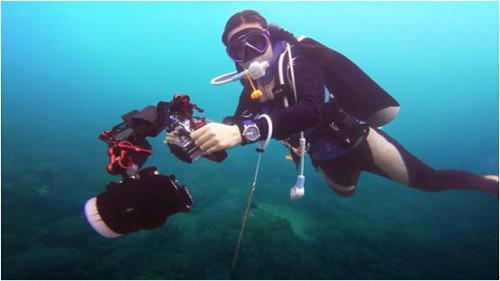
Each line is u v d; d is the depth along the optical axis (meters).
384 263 5.92
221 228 6.06
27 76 47.22
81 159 11.25
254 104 2.25
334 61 2.12
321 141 2.41
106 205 1.14
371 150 2.48
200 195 8.06
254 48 1.95
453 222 8.36
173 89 55.91
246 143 1.25
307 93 1.56
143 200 1.15
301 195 2.10
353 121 2.37
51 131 16.00
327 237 6.61
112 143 1.29
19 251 5.66
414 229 7.54
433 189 2.70
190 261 5.29
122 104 30.03
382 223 7.75
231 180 9.64
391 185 11.26
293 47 2.02
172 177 1.25
